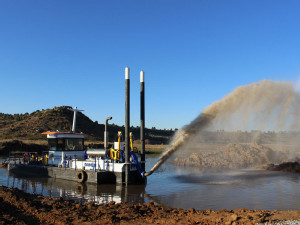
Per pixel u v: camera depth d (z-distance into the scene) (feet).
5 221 30.37
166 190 57.93
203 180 72.69
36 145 215.31
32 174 79.46
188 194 53.88
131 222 31.58
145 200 48.78
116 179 64.03
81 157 78.48
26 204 37.68
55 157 77.71
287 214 32.48
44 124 368.48
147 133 499.92
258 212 33.60
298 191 56.39
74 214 34.30
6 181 70.74
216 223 29.94
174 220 31.53
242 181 70.85
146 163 121.39
